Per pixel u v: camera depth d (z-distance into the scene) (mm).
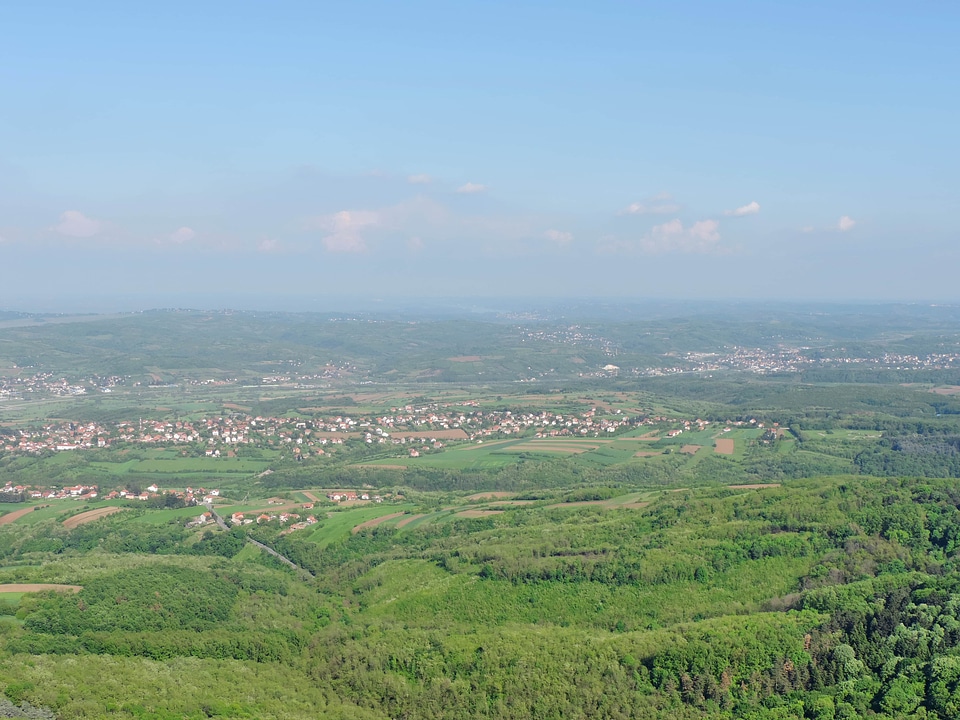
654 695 146875
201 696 139125
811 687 145375
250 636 169625
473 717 146000
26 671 137375
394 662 161375
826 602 159625
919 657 142750
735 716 140500
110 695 134125
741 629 154000
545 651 158125
